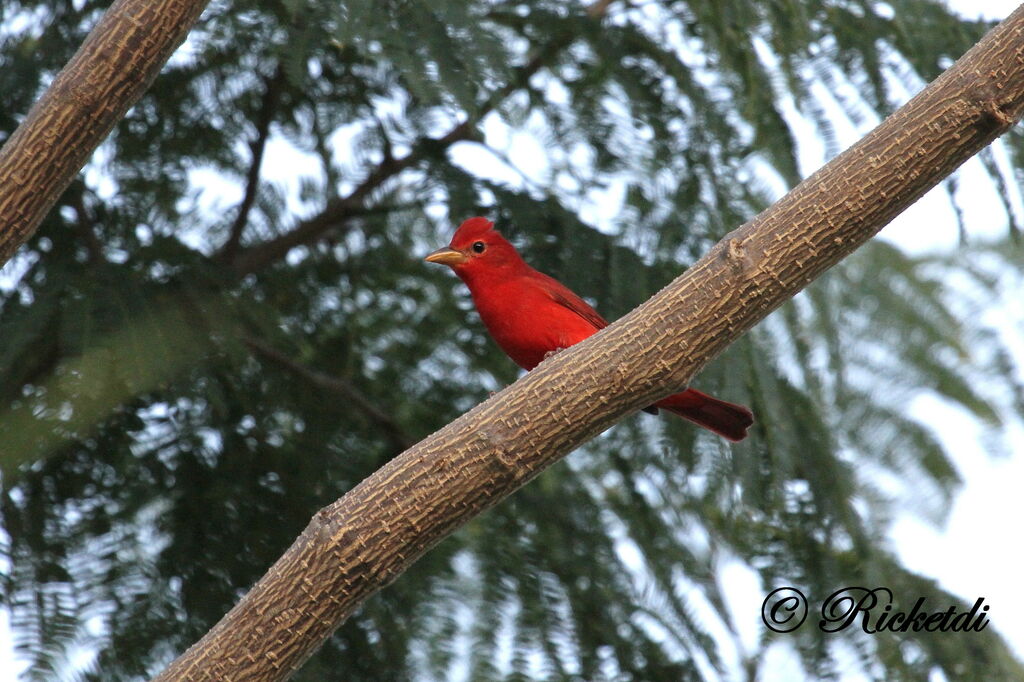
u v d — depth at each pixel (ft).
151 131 36.42
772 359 33.55
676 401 31.91
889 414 36.32
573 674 33.17
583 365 21.40
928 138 21.12
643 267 33.94
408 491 20.74
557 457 21.39
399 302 39.11
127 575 32.94
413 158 36.73
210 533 34.53
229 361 32.04
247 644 20.18
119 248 34.32
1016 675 33.22
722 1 32.27
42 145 22.57
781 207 21.54
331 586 20.35
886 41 33.60
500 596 33.91
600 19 35.37
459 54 28.94
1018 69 20.90
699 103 34.45
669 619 34.83
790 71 32.60
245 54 34.78
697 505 35.83
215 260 34.58
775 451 32.65
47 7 34.12
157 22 22.81
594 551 35.35
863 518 34.94
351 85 36.29
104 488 34.22
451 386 38.32
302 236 38.40
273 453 36.06
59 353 29.63
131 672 31.71
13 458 27.20
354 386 37.83
